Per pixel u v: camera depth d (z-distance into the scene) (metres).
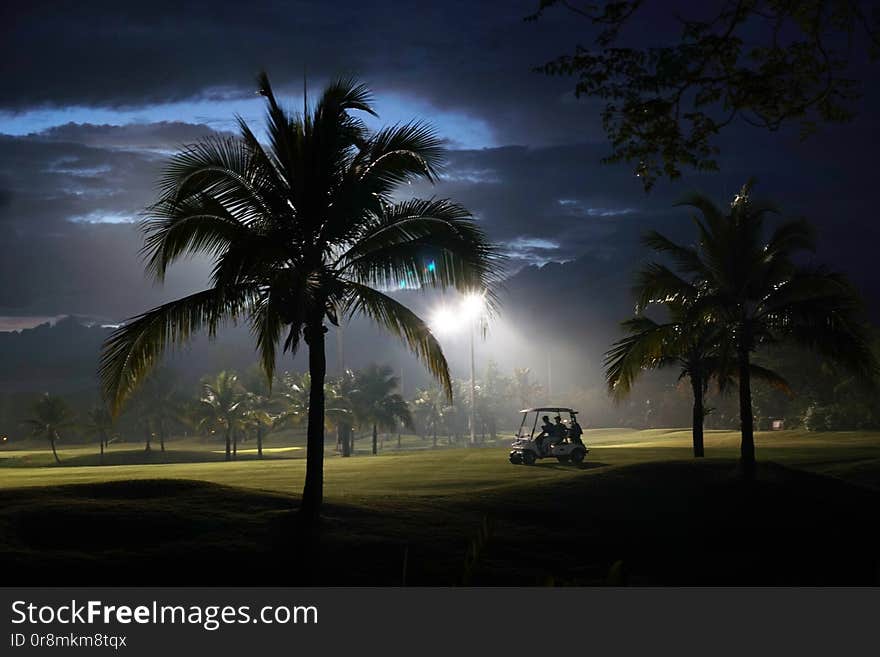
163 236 18.50
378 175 19.00
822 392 79.19
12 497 19.62
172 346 18.16
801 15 9.89
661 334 26.56
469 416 122.00
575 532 21.08
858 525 23.19
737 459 28.70
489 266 18.88
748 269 26.22
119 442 131.62
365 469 35.41
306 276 18.22
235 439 91.56
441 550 18.36
